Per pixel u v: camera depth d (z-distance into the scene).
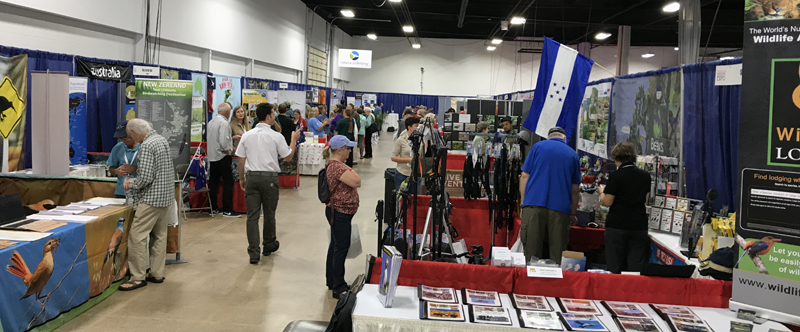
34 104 4.32
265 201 4.82
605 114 5.92
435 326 2.12
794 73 2.02
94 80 6.91
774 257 2.11
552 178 3.59
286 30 15.22
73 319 3.31
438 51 26.92
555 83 4.04
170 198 3.99
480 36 25.80
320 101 17.72
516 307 2.30
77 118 6.19
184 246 5.16
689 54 6.68
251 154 4.66
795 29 2.00
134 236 3.91
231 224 6.16
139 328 3.23
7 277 2.72
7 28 5.72
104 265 3.70
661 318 2.24
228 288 4.03
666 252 3.31
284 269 4.56
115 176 4.59
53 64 6.12
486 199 4.79
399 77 27.11
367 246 5.46
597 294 2.46
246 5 12.00
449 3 17.61
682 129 3.92
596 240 4.16
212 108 9.67
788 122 2.04
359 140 13.55
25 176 4.24
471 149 4.70
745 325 2.09
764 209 2.12
